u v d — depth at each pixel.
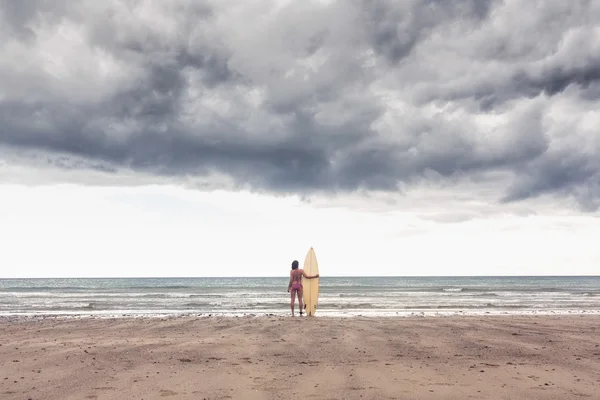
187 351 7.67
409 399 4.58
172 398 4.61
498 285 69.88
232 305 25.41
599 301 29.09
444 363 6.62
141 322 13.67
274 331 10.67
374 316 16.64
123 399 4.57
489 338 9.48
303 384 5.22
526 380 5.47
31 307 24.53
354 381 5.38
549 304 26.20
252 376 5.66
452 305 25.23
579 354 7.52
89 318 16.17
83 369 6.12
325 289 53.22
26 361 6.74
